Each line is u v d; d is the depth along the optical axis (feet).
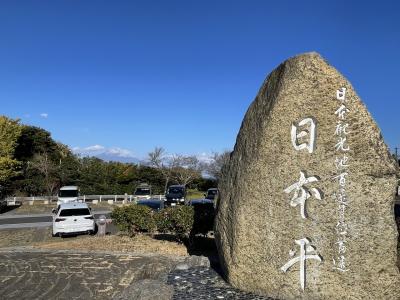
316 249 22.94
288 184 23.38
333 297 22.63
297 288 23.24
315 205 22.95
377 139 22.34
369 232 22.25
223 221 26.14
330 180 22.72
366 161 22.27
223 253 26.09
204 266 31.65
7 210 101.81
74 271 33.42
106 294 27.48
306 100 22.84
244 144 25.43
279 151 23.40
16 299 26.40
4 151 117.39
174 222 43.73
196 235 46.62
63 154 152.97
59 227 57.52
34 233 62.49
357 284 22.35
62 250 42.04
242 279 24.81
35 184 132.05
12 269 34.19
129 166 160.25
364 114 22.41
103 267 34.68
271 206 23.70
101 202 120.78
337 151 22.59
